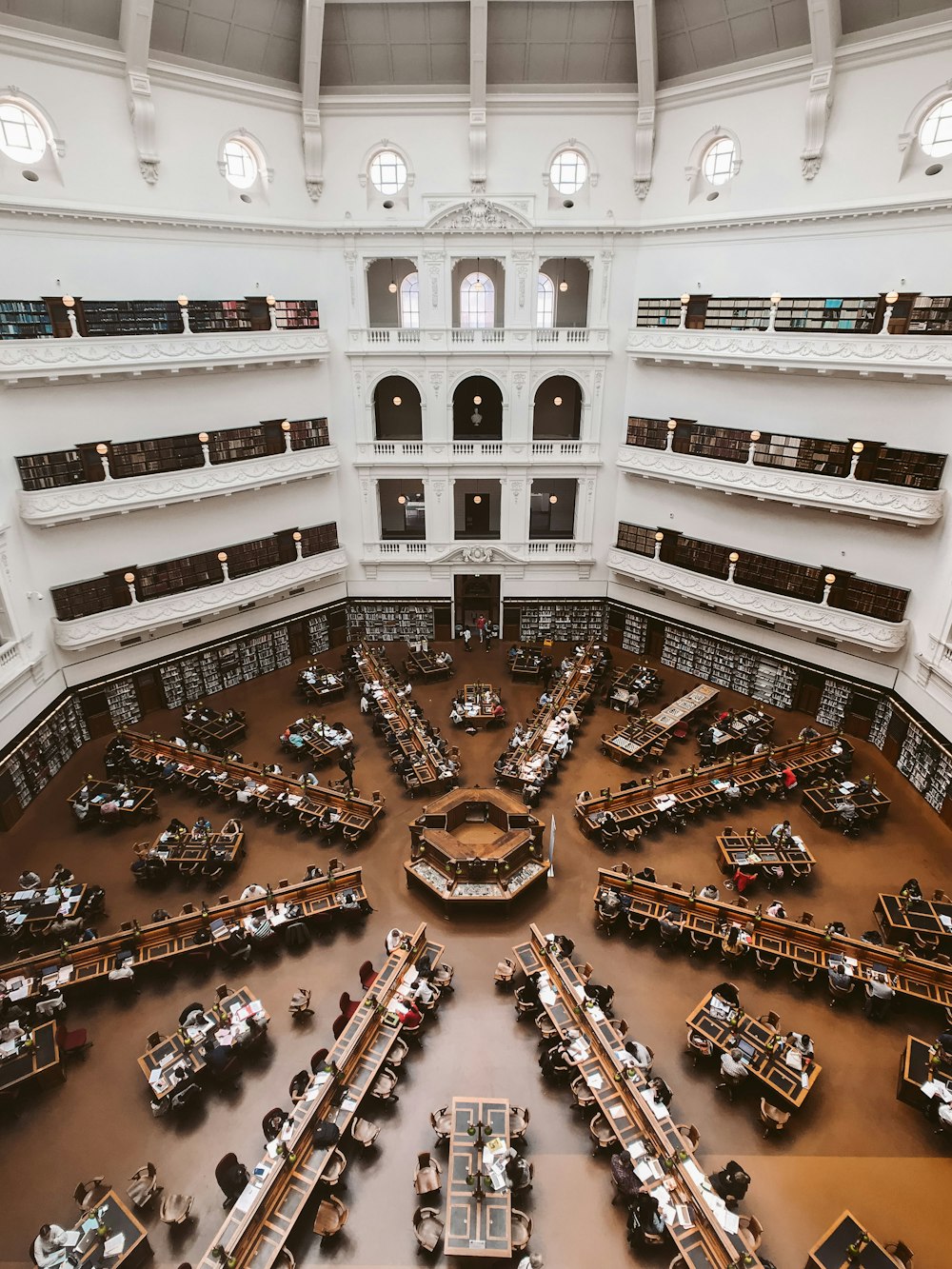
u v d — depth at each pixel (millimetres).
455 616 31453
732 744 22984
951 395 19016
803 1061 12758
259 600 27109
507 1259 10852
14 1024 13523
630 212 24453
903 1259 10133
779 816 20281
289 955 16031
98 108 19438
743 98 21219
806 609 23062
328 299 25484
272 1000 14992
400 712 24078
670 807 19516
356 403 26875
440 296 25438
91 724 23719
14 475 19812
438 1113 12078
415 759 21656
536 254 24906
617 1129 11703
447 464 27469
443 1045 14102
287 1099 13094
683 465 25031
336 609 29891
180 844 18141
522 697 26359
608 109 23141
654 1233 10523
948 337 18469
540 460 27422
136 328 21344
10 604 19797
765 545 24172
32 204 18562
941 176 18391
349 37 21891
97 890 16828
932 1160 12148
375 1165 12117
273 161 23156
